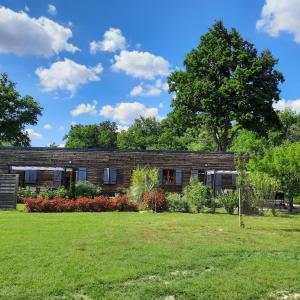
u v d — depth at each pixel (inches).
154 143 3563.0
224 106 1804.9
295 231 562.6
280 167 967.0
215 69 1918.1
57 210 810.8
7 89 2236.7
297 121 2502.5
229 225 611.2
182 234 495.8
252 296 257.3
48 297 247.6
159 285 274.2
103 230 514.0
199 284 277.0
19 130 2246.6
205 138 2925.7
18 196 1048.2
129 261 336.2
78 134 4010.8
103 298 246.1
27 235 457.1
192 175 1382.9
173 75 2017.7
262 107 1813.5
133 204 864.9
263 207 894.4
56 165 1347.2
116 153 1369.3
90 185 1085.1
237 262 346.6
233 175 1409.9
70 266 314.8
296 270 321.7
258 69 1827.0
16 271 298.5
